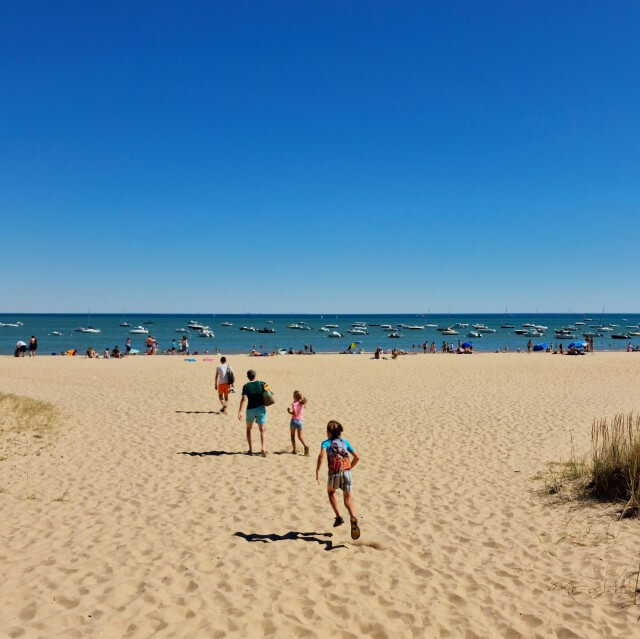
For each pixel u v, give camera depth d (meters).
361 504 7.47
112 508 7.14
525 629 4.32
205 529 6.41
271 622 4.36
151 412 14.96
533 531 6.39
